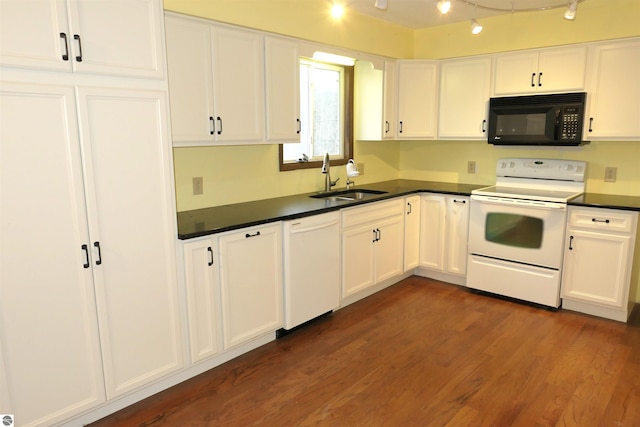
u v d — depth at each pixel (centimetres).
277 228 287
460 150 457
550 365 269
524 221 356
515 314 346
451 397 237
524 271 363
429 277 436
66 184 193
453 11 385
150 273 227
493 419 219
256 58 296
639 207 310
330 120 418
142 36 211
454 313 349
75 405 208
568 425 213
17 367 188
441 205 409
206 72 269
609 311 336
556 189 389
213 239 251
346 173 433
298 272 301
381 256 382
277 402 235
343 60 391
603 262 330
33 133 182
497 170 420
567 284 347
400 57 444
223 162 323
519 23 394
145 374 233
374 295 389
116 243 212
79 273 202
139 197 218
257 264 278
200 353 255
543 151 405
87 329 208
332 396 239
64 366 203
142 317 227
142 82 214
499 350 288
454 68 417
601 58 342
